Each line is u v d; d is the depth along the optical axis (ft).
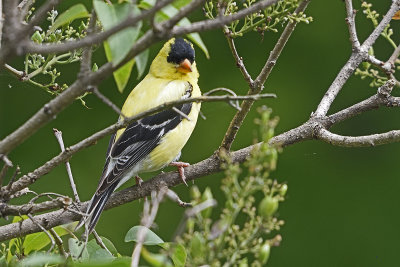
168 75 31.91
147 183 25.57
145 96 30.60
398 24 44.11
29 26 13.32
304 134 24.50
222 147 24.61
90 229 23.00
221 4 14.51
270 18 20.76
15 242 21.89
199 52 44.21
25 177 18.81
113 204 25.38
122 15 13.58
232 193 13.80
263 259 13.53
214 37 44.50
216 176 41.96
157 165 30.27
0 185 18.08
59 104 14.75
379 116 44.21
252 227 13.93
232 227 14.21
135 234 17.95
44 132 41.70
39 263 13.87
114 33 12.51
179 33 13.57
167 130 30.01
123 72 15.14
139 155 29.45
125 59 13.78
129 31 13.28
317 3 45.03
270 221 13.87
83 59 14.39
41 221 21.63
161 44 42.86
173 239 13.73
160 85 31.12
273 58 22.02
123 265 14.65
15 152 41.01
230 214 13.64
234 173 13.91
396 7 26.37
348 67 26.04
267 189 14.12
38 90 42.16
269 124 13.99
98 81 14.29
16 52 13.15
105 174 28.40
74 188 22.89
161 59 32.19
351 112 24.66
